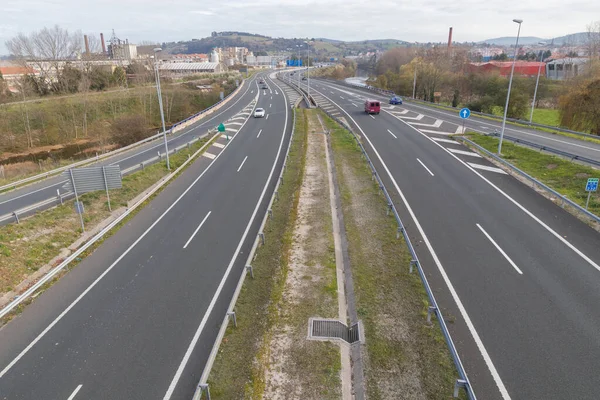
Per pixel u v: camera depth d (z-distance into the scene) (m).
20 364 10.80
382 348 10.34
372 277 13.52
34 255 16.61
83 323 12.45
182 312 12.88
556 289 12.40
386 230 16.78
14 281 14.86
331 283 13.62
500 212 18.16
